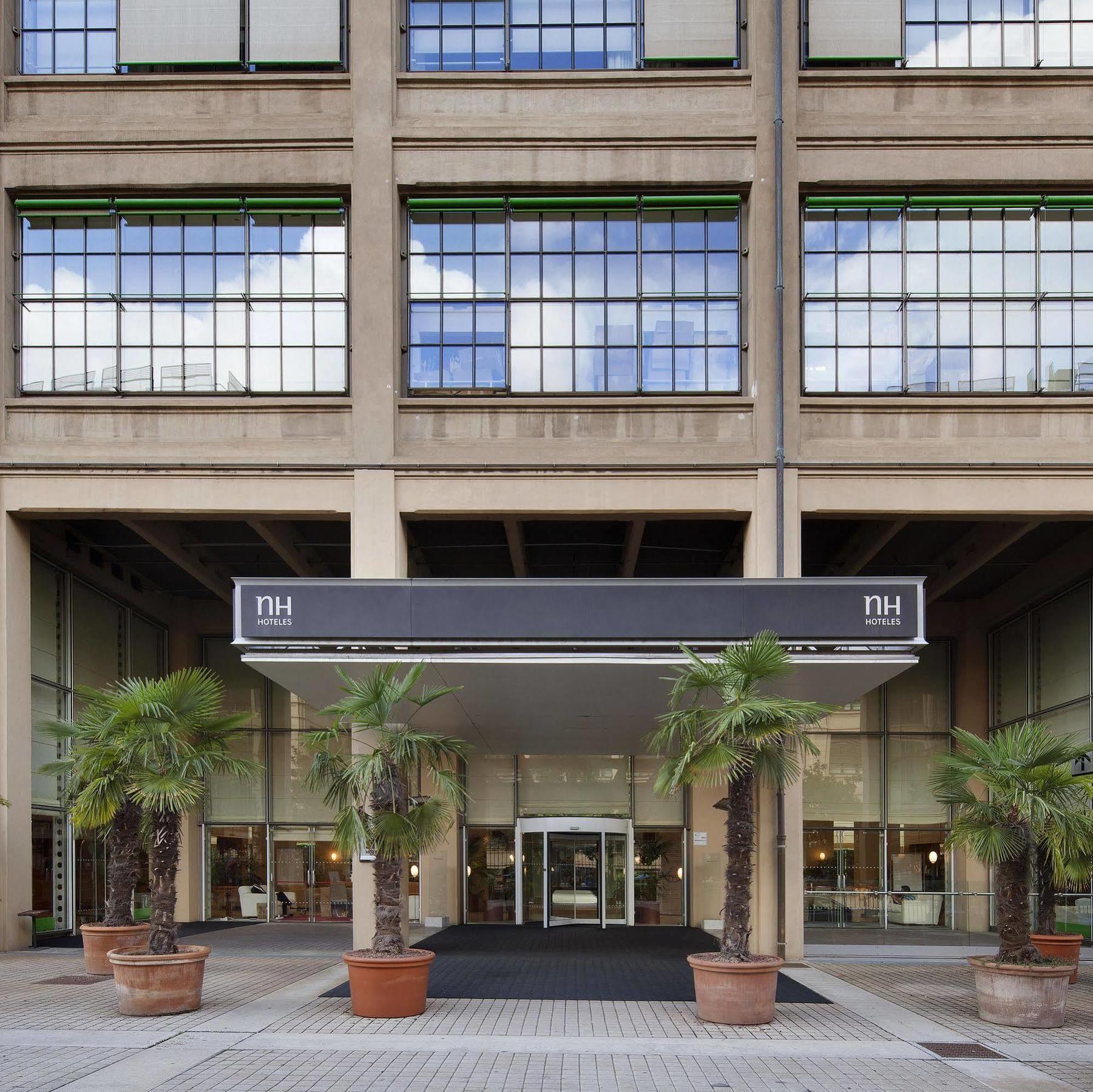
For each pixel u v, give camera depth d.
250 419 16.28
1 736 15.80
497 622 12.63
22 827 16.11
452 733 19.03
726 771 10.51
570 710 16.09
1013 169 16.30
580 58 16.88
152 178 16.61
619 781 23.38
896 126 16.33
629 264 16.70
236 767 11.50
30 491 16.09
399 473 15.90
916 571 21.34
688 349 16.50
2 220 16.52
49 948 16.17
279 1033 9.59
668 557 21.67
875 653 12.48
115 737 11.32
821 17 16.72
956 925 15.37
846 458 15.91
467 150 16.53
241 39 16.89
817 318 16.39
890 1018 10.58
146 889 22.19
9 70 16.88
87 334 16.67
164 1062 8.48
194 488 16.06
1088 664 18.69
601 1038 9.43
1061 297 16.39
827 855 23.02
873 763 23.38
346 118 16.66
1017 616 21.80
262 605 12.70
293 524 19.27
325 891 23.03
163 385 16.55
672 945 17.61
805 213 16.58
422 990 10.57
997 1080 8.16
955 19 16.80
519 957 15.52
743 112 16.52
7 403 16.23
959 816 11.19
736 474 15.81
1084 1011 11.14
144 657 22.62
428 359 16.55
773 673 10.69
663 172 16.44
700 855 22.50
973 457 15.91
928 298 16.42
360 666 12.99
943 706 23.66
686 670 12.56
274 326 16.64
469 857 23.16
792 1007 11.16
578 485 15.91
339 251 16.77
